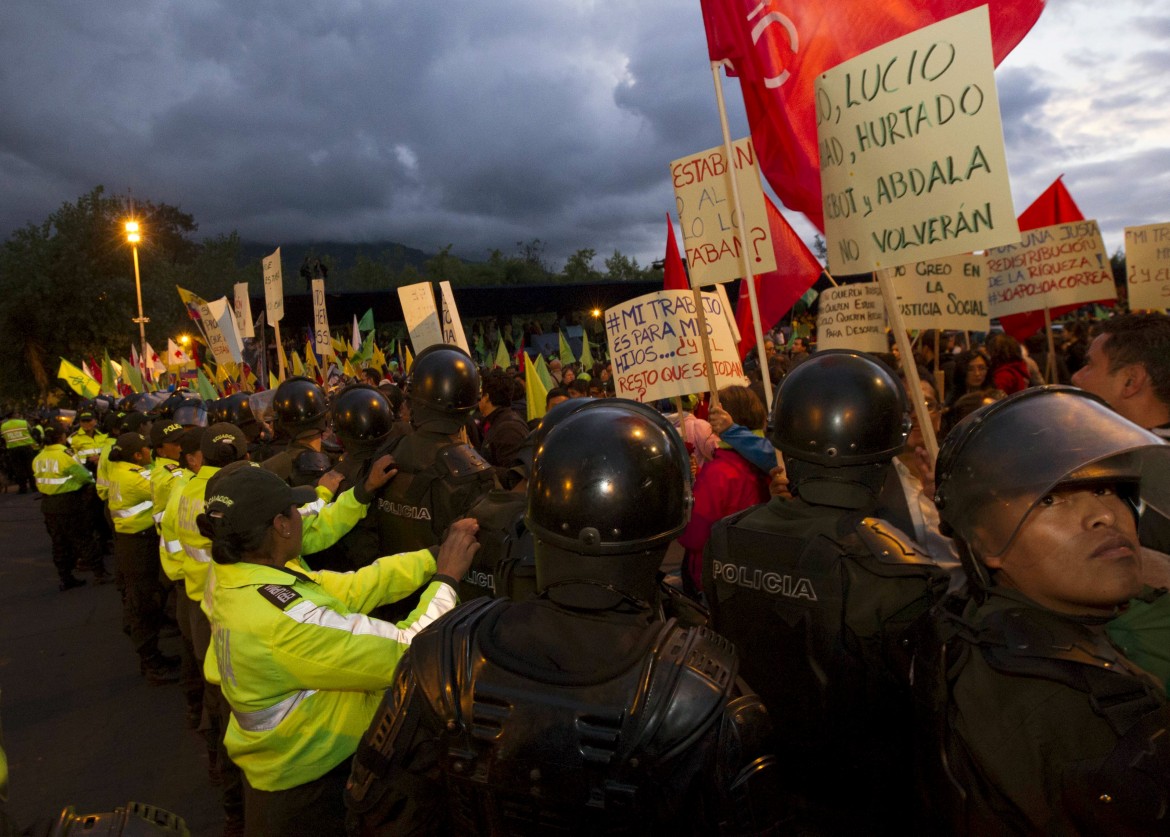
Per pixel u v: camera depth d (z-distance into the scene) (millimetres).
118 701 5434
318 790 2178
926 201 2471
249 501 2115
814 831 1980
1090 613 1187
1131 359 1978
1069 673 1063
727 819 1152
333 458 5387
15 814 4008
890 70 2516
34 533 12258
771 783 1184
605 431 1349
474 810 1240
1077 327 10453
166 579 5598
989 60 2322
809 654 1913
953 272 4398
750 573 2064
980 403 3695
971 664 1180
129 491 5516
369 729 1386
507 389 5391
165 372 17594
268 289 7297
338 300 29734
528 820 1184
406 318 6117
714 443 4117
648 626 1287
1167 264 5039
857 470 2018
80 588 8719
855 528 1949
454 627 1355
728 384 4535
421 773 1312
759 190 3986
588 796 1138
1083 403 1238
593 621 1289
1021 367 6344
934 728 1239
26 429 16797
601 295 35844
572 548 1298
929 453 2568
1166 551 1498
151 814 1018
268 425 6672
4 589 8836
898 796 1896
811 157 3594
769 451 3148
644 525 1301
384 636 2102
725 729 1164
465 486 3045
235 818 3467
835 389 2018
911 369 2582
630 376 4594
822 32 3539
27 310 29672
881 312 4594
